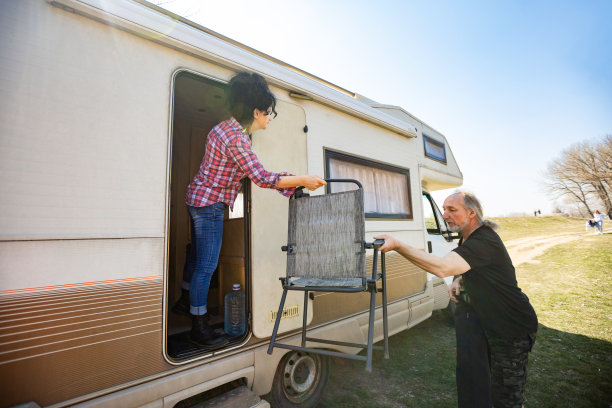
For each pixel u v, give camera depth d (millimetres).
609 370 2846
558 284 6484
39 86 1264
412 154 3668
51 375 1189
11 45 1224
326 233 1627
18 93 1219
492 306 1615
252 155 1619
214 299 2727
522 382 1586
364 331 2533
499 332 1593
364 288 1462
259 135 2020
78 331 1261
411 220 3395
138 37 1552
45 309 1201
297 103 2322
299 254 1673
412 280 3244
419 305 3221
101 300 1323
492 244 1639
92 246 1321
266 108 1725
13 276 1151
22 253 1174
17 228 1171
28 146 1219
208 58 1783
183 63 1697
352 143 2770
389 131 3305
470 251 1608
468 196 1869
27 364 1150
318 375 2189
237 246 2404
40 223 1217
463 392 1667
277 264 1982
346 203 1611
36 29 1281
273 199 2025
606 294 5469
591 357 3109
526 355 1604
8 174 1172
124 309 1376
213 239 1754
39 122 1249
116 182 1404
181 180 3014
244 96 1654
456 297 1840
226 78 1883
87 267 1304
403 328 3014
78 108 1342
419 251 1562
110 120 1417
